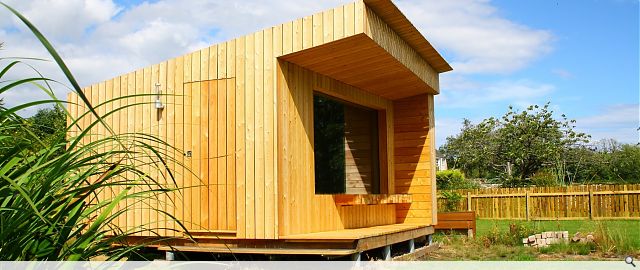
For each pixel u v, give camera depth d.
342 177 10.07
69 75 1.33
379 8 7.64
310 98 8.76
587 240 11.31
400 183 11.98
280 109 7.90
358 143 10.88
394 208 11.96
